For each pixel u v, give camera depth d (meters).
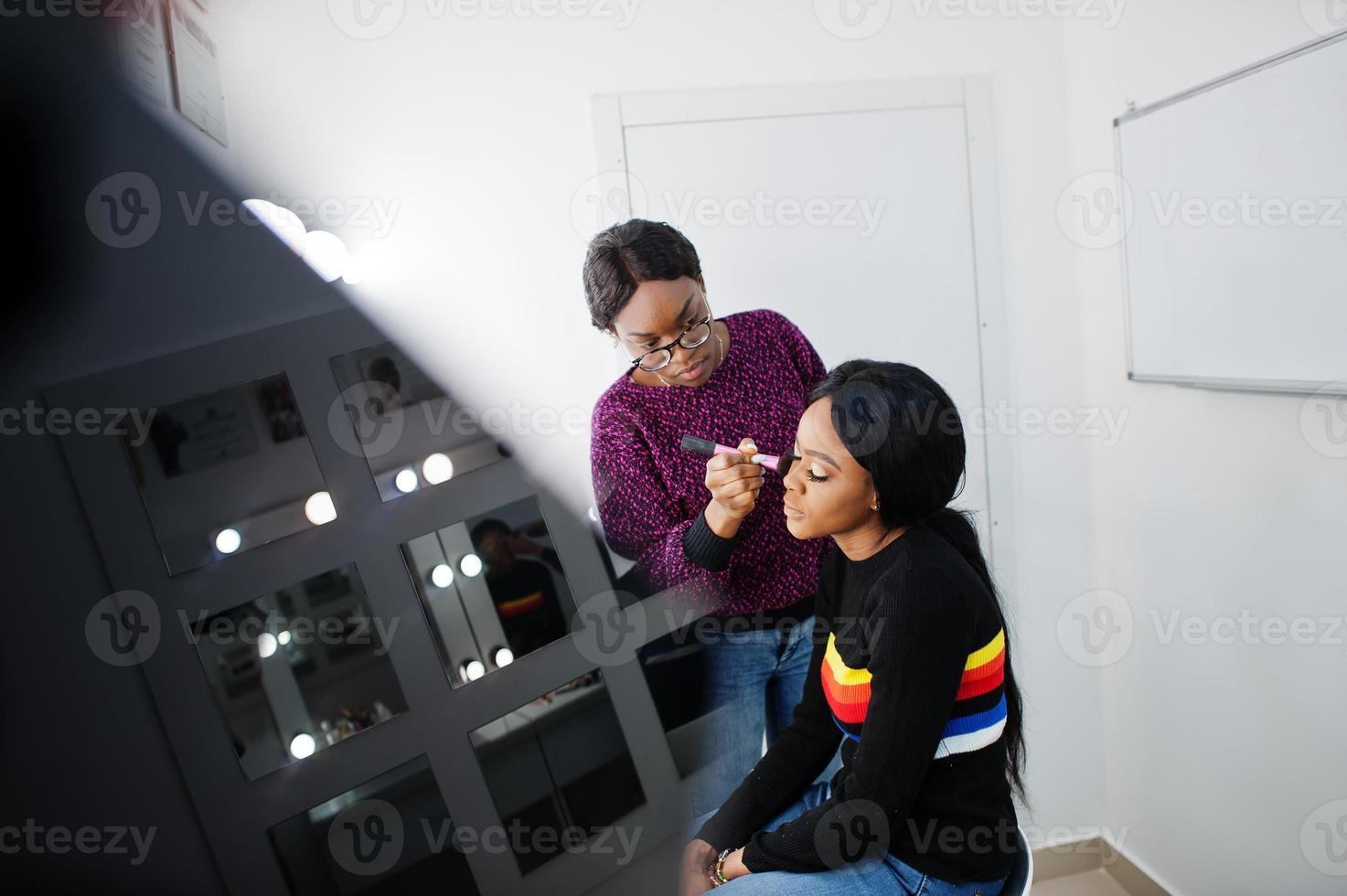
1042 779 1.63
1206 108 1.18
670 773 1.25
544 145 1.23
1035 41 1.41
